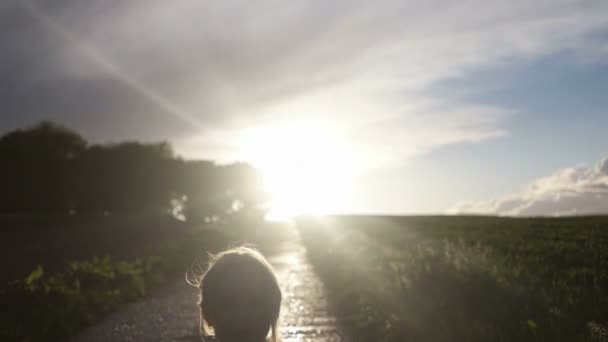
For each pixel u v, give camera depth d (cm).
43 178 8506
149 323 1182
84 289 1425
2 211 8469
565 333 810
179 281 1955
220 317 257
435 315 974
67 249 3628
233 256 269
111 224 6281
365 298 1242
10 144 8588
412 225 4388
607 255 1786
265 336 262
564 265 1684
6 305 1091
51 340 1018
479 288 1120
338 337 988
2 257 3181
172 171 10275
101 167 9206
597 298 1002
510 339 811
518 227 3488
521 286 1123
